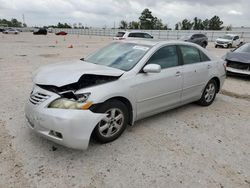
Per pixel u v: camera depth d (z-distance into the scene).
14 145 3.25
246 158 3.22
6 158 2.95
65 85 2.92
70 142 2.81
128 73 3.50
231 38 26.39
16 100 5.13
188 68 4.48
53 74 3.20
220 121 4.44
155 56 3.93
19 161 2.91
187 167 2.95
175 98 4.36
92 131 2.96
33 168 2.79
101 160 3.01
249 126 4.27
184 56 4.50
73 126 2.78
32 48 18.77
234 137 3.82
